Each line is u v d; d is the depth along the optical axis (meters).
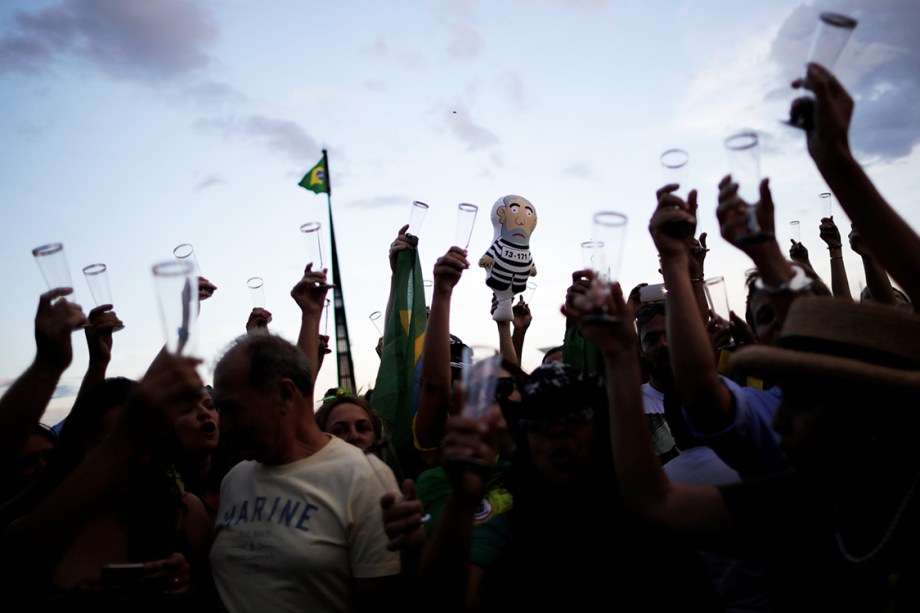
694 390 2.51
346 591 2.65
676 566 2.32
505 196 6.21
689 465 3.22
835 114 2.16
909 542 1.71
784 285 2.26
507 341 5.88
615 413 2.15
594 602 2.28
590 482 2.42
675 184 2.61
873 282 4.45
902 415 1.75
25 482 3.11
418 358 4.12
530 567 2.37
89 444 2.75
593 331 2.16
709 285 2.86
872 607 1.77
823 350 1.88
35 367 2.36
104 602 2.43
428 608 2.08
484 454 2.01
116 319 3.53
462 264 3.49
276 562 2.63
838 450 1.82
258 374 2.77
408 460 3.89
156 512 2.79
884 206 2.15
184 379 2.04
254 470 2.91
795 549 2.01
